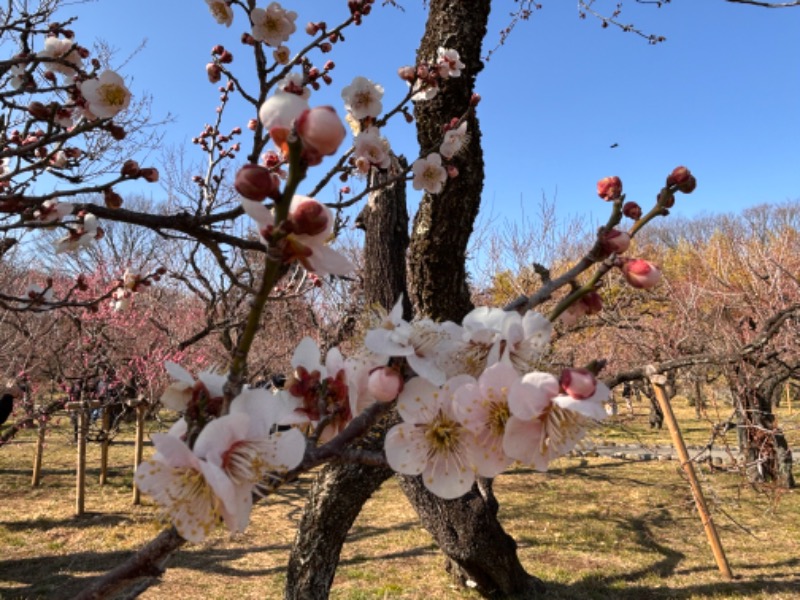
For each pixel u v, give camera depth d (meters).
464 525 4.13
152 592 4.42
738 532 5.90
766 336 4.93
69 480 7.91
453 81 2.98
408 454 0.86
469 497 4.24
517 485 8.09
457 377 0.84
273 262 0.65
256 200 0.67
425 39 3.15
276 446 0.76
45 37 2.41
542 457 0.81
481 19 3.10
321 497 3.46
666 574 4.83
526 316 0.90
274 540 5.73
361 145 2.08
